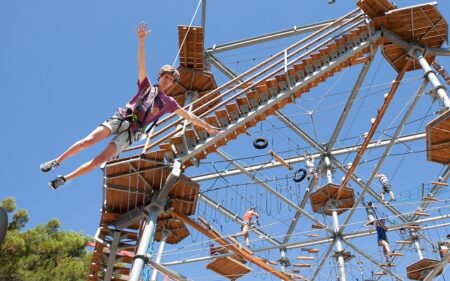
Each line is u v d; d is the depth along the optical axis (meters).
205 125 7.20
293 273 18.86
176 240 18.27
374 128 17.12
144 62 6.64
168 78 6.92
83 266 23.30
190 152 14.71
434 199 15.19
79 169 6.01
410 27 16.27
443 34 16.41
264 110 15.01
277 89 15.24
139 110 6.69
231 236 17.66
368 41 16.00
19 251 21.86
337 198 21.94
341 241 20.08
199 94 21.42
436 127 14.74
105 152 6.29
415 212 15.24
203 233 15.79
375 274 18.88
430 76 15.35
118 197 15.30
